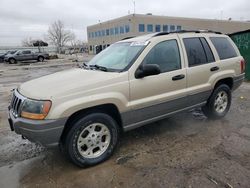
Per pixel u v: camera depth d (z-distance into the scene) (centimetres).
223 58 488
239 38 976
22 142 429
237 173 305
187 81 415
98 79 329
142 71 350
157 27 5228
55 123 293
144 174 312
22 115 303
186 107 432
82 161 326
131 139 418
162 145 393
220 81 489
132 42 416
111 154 356
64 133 317
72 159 321
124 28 5300
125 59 379
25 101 304
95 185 295
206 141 403
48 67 2128
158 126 476
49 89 309
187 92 416
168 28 5353
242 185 281
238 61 519
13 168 340
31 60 3064
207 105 483
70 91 304
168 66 393
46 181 306
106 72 357
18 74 1599
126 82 344
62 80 338
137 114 363
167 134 437
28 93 315
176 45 411
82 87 313
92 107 328
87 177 312
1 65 2606
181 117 526
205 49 456
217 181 290
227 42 515
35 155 378
